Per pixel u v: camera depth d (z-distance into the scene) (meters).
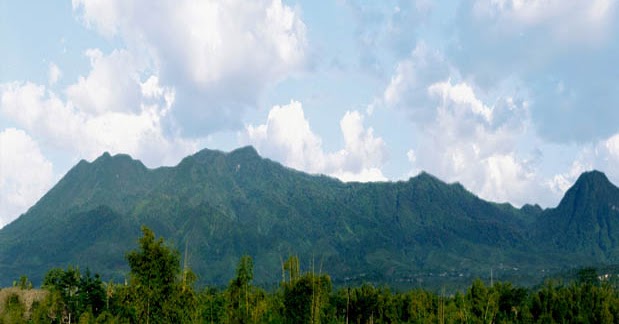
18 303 144.00
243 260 121.81
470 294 190.62
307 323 126.31
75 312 148.25
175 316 85.44
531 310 188.75
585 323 174.62
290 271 136.88
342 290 189.75
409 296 188.50
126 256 85.50
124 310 118.31
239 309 117.25
